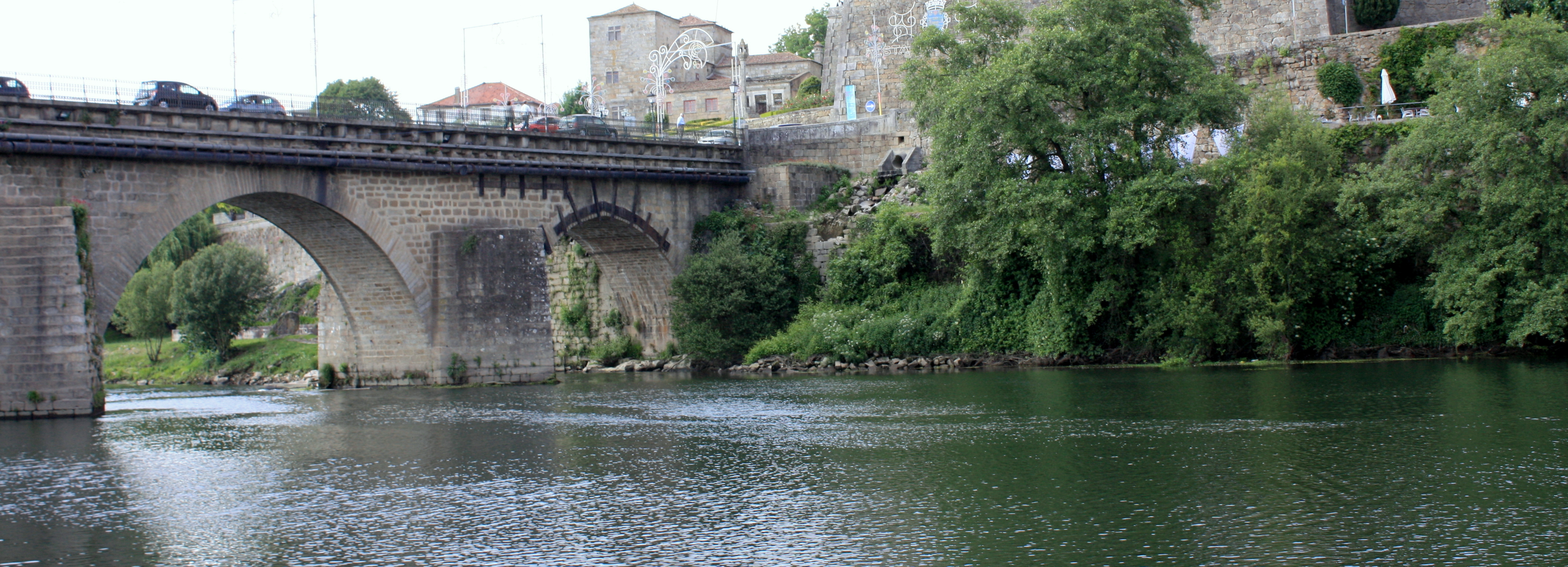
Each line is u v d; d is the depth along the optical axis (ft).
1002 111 140.46
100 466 79.92
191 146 124.98
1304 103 176.55
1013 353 155.33
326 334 158.81
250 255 229.86
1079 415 93.56
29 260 113.19
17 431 101.60
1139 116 140.77
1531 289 124.77
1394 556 48.57
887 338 161.79
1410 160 133.28
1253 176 135.44
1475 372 116.57
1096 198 143.23
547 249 158.40
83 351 113.70
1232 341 142.92
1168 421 87.71
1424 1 199.52
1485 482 61.46
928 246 168.04
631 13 343.46
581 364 195.11
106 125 120.37
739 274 171.32
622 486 68.39
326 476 74.18
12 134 113.39
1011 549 51.65
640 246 177.27
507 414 108.47
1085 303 148.56
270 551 54.49
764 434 88.53
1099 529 54.49
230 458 82.58
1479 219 129.59
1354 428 80.89
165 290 239.30
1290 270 137.69
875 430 88.74
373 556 53.36
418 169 144.77
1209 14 152.97
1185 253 139.33
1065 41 137.80
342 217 139.54
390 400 128.88
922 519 57.62
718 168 186.19
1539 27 126.52
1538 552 48.34
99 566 52.75
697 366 175.32
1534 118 123.75
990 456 74.64
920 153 187.21
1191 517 56.18
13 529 60.03
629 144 170.71
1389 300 141.28
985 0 149.28
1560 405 88.58
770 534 55.57
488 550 53.83
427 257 147.74
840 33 250.78
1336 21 197.67
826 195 187.21
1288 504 58.08
